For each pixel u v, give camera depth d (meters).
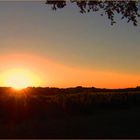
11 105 29.70
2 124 27.48
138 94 38.59
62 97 34.53
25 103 30.36
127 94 38.88
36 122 27.95
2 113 29.20
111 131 23.95
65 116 30.83
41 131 24.17
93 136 22.22
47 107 31.56
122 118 29.72
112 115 31.52
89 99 35.31
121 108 35.88
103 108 35.16
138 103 37.41
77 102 32.88
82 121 28.39
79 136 22.19
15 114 29.23
